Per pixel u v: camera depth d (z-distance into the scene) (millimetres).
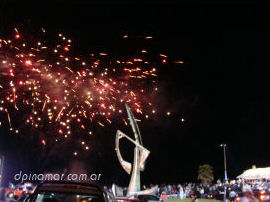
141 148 28062
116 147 28281
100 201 6945
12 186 22234
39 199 7035
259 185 25469
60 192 6977
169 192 38938
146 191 27875
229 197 25109
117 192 26641
